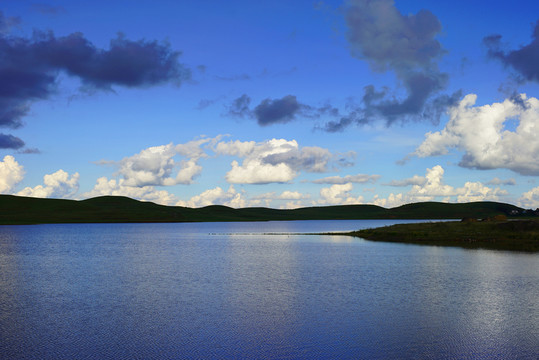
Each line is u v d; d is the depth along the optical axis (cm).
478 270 4597
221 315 2762
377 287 3659
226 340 2269
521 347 2133
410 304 3005
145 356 2044
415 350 2102
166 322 2611
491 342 2206
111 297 3341
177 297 3319
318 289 3594
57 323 2602
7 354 2080
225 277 4325
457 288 3575
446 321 2578
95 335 2367
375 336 2314
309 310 2866
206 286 3794
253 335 2347
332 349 2127
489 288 3566
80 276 4475
